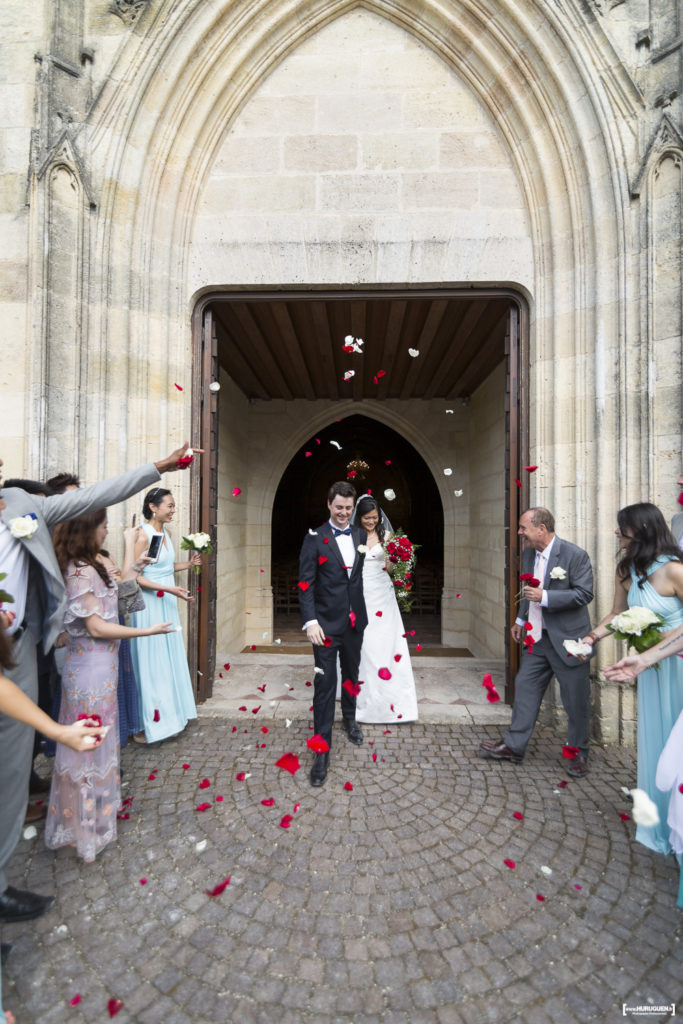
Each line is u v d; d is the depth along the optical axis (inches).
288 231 155.9
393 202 155.2
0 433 143.5
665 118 132.0
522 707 119.0
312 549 120.2
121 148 146.3
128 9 144.3
